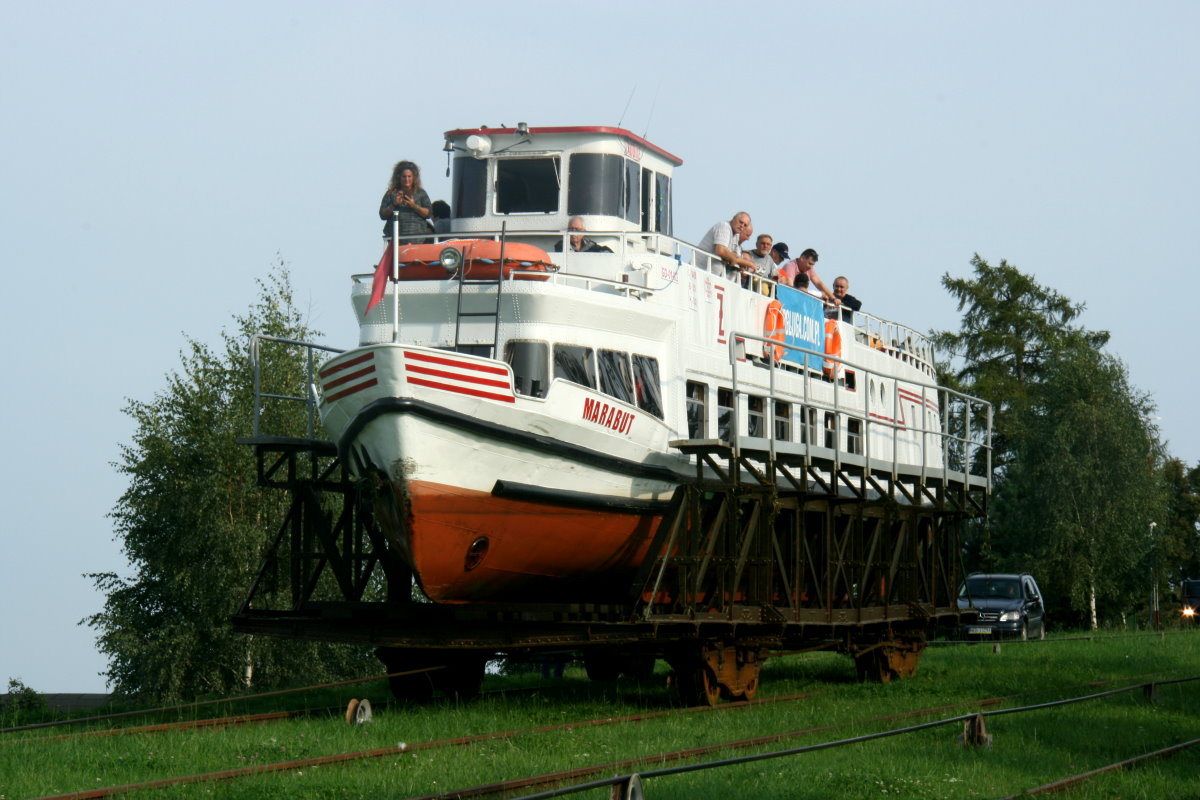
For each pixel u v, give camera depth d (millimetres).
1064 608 72500
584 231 21484
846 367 28422
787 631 22703
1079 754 16094
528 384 19172
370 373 17531
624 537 20438
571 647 21281
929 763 14852
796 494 22984
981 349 77438
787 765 14680
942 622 29984
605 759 14867
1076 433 68062
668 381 21203
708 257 23656
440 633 19375
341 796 12539
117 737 16656
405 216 21406
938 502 29828
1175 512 90500
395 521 18281
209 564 31328
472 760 14672
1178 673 27859
